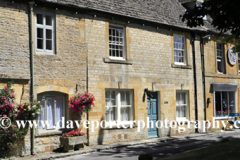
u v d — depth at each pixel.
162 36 16.05
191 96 17.25
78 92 12.53
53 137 11.69
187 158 9.02
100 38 13.45
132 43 14.67
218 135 16.47
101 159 10.22
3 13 10.66
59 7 12.10
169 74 16.19
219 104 19.20
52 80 11.75
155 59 15.60
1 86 10.45
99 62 13.32
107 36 13.72
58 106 12.12
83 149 11.88
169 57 16.28
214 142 13.74
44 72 11.55
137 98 14.66
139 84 14.78
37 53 11.45
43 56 11.57
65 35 12.30
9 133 10.32
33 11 11.48
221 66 19.91
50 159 10.45
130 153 11.34
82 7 12.63
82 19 12.90
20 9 11.07
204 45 18.33
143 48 15.11
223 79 19.52
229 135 16.39
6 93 10.36
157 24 15.61
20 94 10.88
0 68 10.41
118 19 14.16
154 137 15.38
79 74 12.62
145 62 15.13
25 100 10.98
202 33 17.98
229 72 20.08
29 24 11.24
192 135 16.14
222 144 10.88
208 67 18.45
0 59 10.44
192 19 9.10
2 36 10.55
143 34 15.18
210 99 18.36
